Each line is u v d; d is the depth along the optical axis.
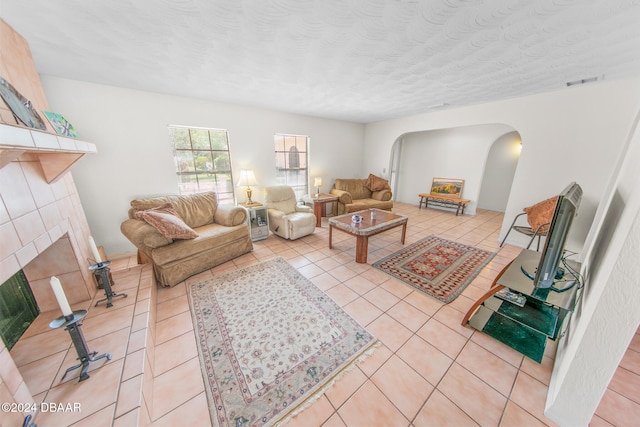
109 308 1.70
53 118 1.83
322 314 1.92
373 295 2.18
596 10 1.30
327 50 1.83
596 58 1.94
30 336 1.44
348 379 1.37
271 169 4.14
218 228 2.95
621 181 1.54
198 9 1.31
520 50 1.83
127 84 2.62
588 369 0.99
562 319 1.57
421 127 4.44
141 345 1.36
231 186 3.84
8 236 1.06
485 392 1.29
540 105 2.97
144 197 3.04
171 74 2.32
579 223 2.82
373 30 1.54
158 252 2.21
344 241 3.60
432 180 5.85
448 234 3.92
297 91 2.91
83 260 1.85
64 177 1.81
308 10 1.33
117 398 1.06
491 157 5.55
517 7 1.29
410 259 2.94
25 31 1.53
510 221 3.40
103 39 1.65
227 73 2.31
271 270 2.65
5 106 1.19
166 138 3.08
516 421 1.15
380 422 1.15
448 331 1.73
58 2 1.23
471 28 1.51
